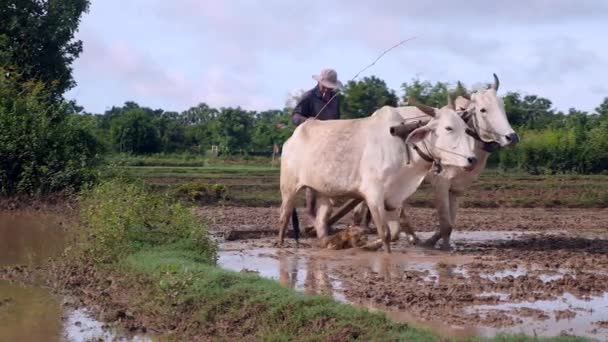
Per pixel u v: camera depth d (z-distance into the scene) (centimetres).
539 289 784
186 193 1822
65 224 1304
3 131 1644
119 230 911
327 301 642
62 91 2256
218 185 1870
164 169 3397
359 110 2495
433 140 977
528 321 651
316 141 1055
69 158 1673
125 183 1363
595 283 811
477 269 905
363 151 1017
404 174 1009
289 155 1089
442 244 1087
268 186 2328
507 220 1579
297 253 1036
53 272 898
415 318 656
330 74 1169
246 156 4719
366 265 932
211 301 678
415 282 815
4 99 1725
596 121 3625
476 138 1067
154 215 973
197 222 966
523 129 3378
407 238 1152
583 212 1805
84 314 730
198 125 5578
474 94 1081
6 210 1488
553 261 972
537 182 2538
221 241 1177
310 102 1180
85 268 888
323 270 896
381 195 1006
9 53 2070
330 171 1032
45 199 1608
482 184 2384
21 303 770
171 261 801
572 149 3139
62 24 2197
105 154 1839
